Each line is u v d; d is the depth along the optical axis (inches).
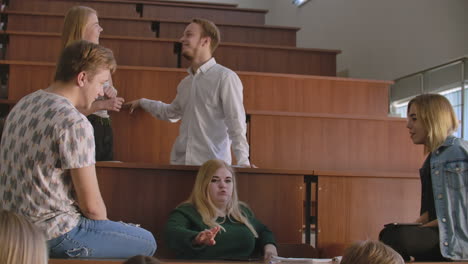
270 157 132.6
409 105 96.0
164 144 129.3
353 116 136.9
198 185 91.2
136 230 74.0
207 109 111.3
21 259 42.5
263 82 146.8
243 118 110.6
